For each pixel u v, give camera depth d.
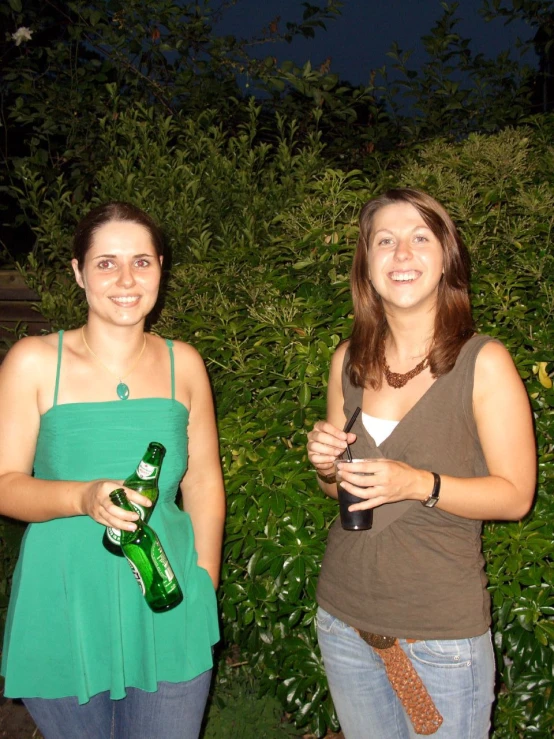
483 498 1.89
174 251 4.24
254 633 2.75
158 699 2.08
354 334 2.18
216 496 2.30
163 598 2.01
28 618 2.01
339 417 2.26
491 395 1.92
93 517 1.89
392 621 1.95
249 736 3.01
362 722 2.10
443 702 1.95
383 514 1.98
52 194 5.77
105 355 2.12
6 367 2.09
